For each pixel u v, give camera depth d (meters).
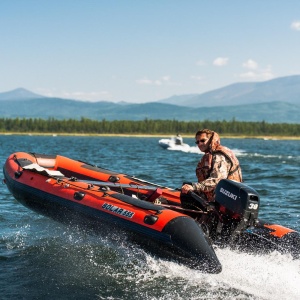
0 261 6.19
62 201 6.77
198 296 4.94
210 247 5.45
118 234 6.04
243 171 19.77
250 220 5.56
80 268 5.88
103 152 36.34
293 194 12.30
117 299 4.95
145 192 7.46
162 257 5.62
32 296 5.04
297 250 5.80
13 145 52.00
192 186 5.98
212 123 159.12
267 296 4.91
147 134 155.12
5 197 11.02
